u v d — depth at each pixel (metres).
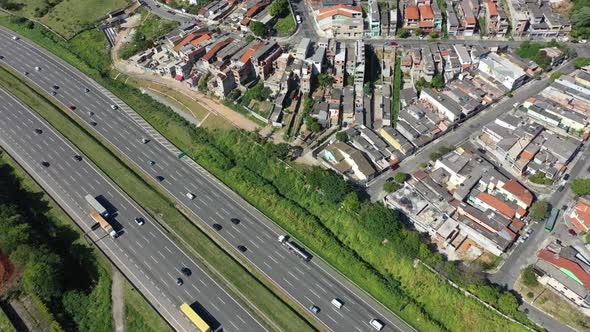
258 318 130.38
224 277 140.00
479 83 189.25
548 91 182.25
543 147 159.12
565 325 120.81
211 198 165.12
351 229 149.75
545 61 193.75
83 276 142.38
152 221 156.62
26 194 165.50
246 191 166.75
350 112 184.00
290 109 189.25
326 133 179.38
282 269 142.88
